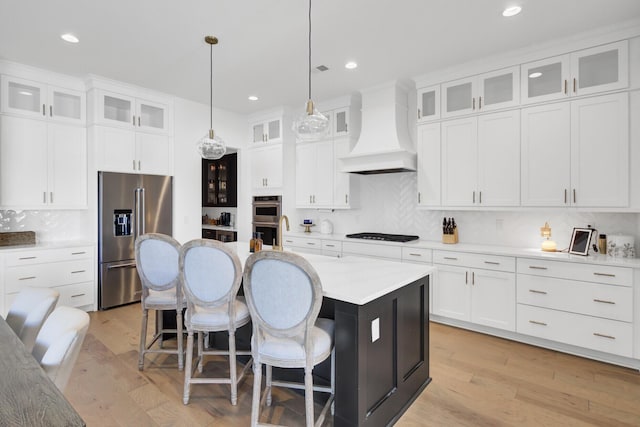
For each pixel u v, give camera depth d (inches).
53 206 151.3
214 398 87.9
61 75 151.2
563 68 118.3
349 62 136.7
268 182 208.8
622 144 108.3
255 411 70.6
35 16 103.2
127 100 165.5
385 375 77.1
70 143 156.3
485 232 148.9
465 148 140.1
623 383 95.3
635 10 99.3
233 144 212.8
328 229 192.7
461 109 141.1
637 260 106.7
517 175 127.9
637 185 106.3
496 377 98.5
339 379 70.8
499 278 126.1
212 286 82.9
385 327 76.9
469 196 139.2
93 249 155.9
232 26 109.3
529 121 125.2
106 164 158.9
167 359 109.0
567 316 112.5
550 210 121.3
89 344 119.6
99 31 112.5
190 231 190.5
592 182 113.4
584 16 102.5
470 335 130.9
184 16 103.6
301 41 119.3
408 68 142.3
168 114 181.2
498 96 134.2
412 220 170.1
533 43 120.0
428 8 98.7
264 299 67.6
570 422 78.2
